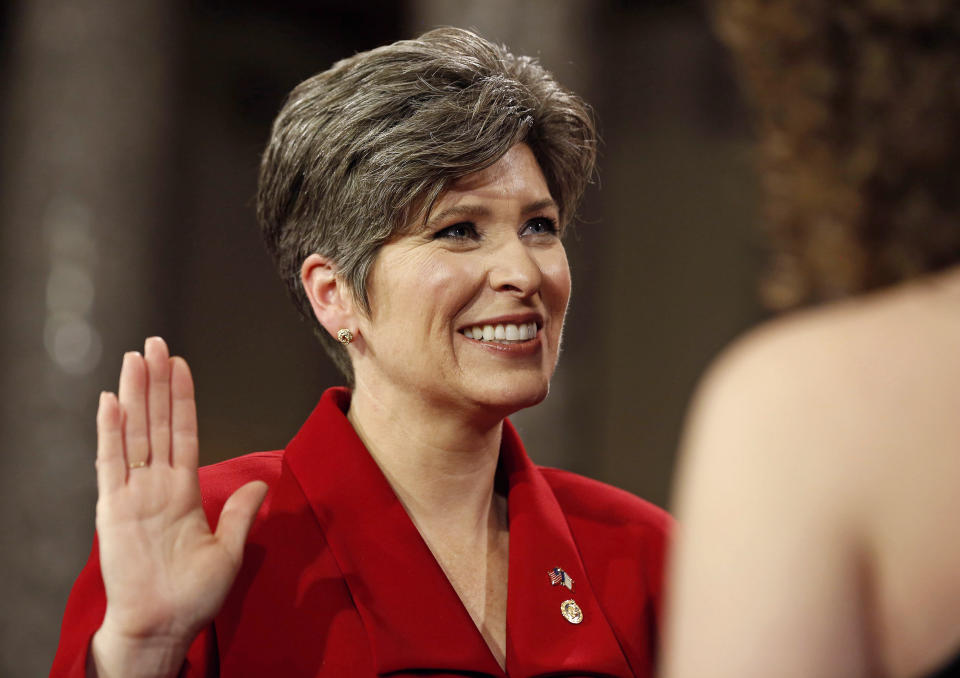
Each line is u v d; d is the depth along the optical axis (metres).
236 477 4.96
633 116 28.08
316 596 4.54
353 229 4.67
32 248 17.44
